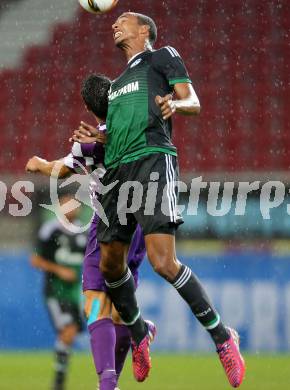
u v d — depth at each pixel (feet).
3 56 171.22
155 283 116.57
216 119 156.76
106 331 59.11
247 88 161.38
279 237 119.55
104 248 56.85
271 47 165.48
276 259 117.39
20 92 165.78
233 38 166.91
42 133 159.84
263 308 116.57
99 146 60.29
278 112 157.99
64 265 97.66
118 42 58.70
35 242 121.29
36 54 170.60
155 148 54.24
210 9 170.40
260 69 163.32
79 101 163.43
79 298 96.43
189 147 152.56
